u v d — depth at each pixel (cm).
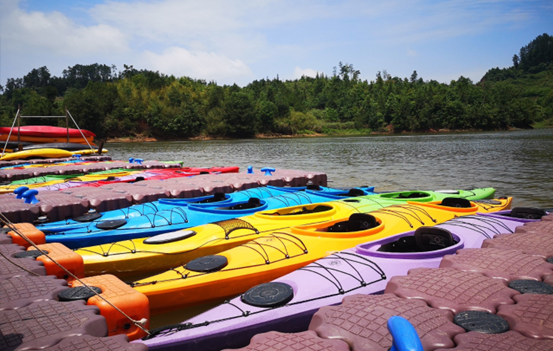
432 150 3294
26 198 804
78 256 493
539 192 1334
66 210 830
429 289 350
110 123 7494
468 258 433
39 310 332
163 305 479
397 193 954
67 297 365
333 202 831
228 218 781
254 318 385
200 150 4153
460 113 9919
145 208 806
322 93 12838
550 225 566
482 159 2414
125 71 12212
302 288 436
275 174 1344
